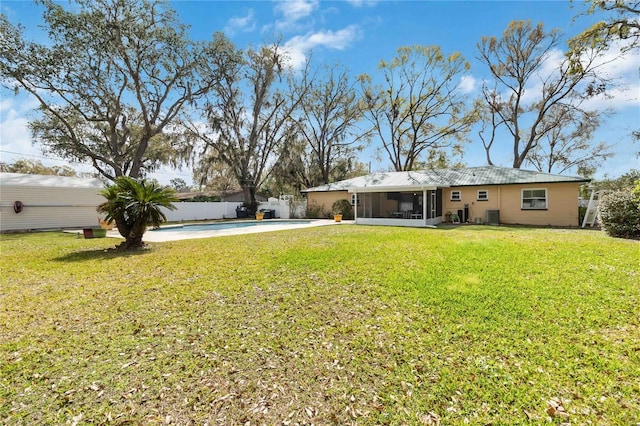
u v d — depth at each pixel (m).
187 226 16.44
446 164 27.14
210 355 2.79
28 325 3.45
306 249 7.23
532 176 14.60
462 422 1.96
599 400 2.09
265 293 4.30
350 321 3.39
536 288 4.09
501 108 21.84
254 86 22.83
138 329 3.30
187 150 22.27
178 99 19.69
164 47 17.44
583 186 17.08
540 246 6.84
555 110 20.30
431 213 15.09
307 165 25.59
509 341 2.86
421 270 5.14
